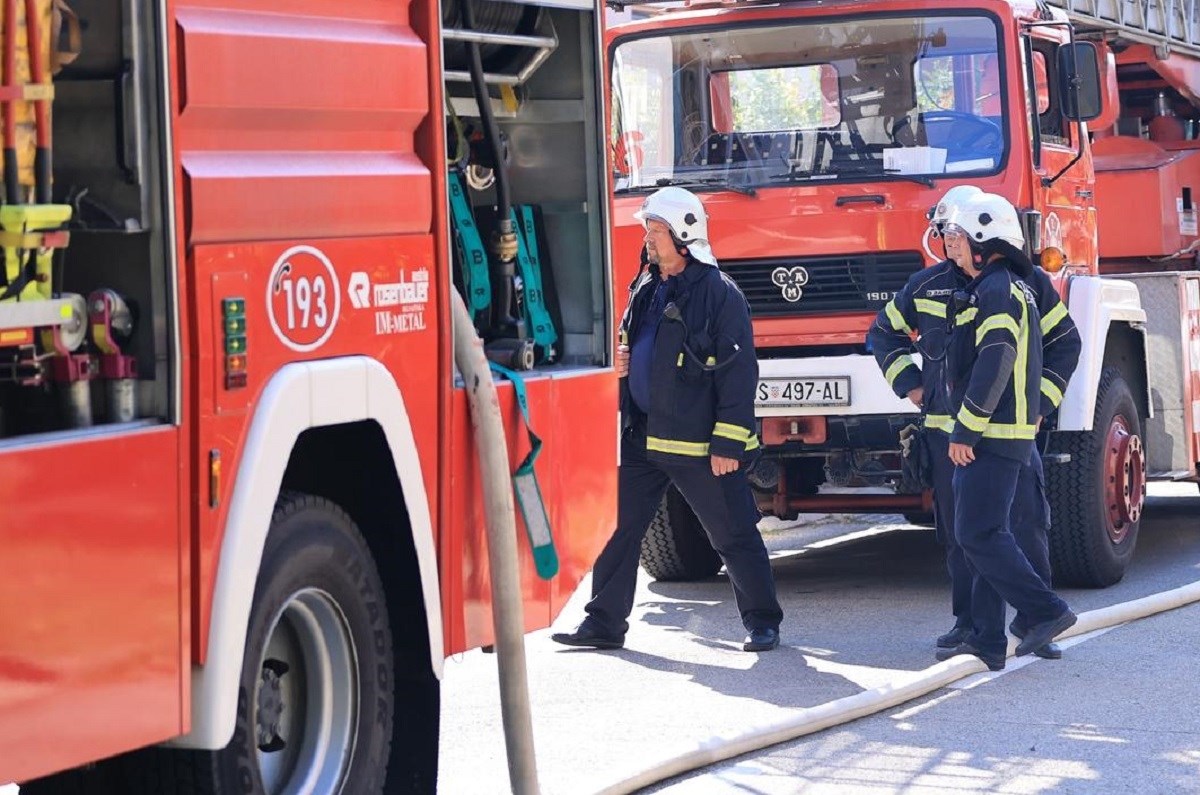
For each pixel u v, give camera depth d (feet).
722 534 27.53
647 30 33.63
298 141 15.14
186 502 13.44
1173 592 30.99
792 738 22.06
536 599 18.90
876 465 32.27
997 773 20.45
